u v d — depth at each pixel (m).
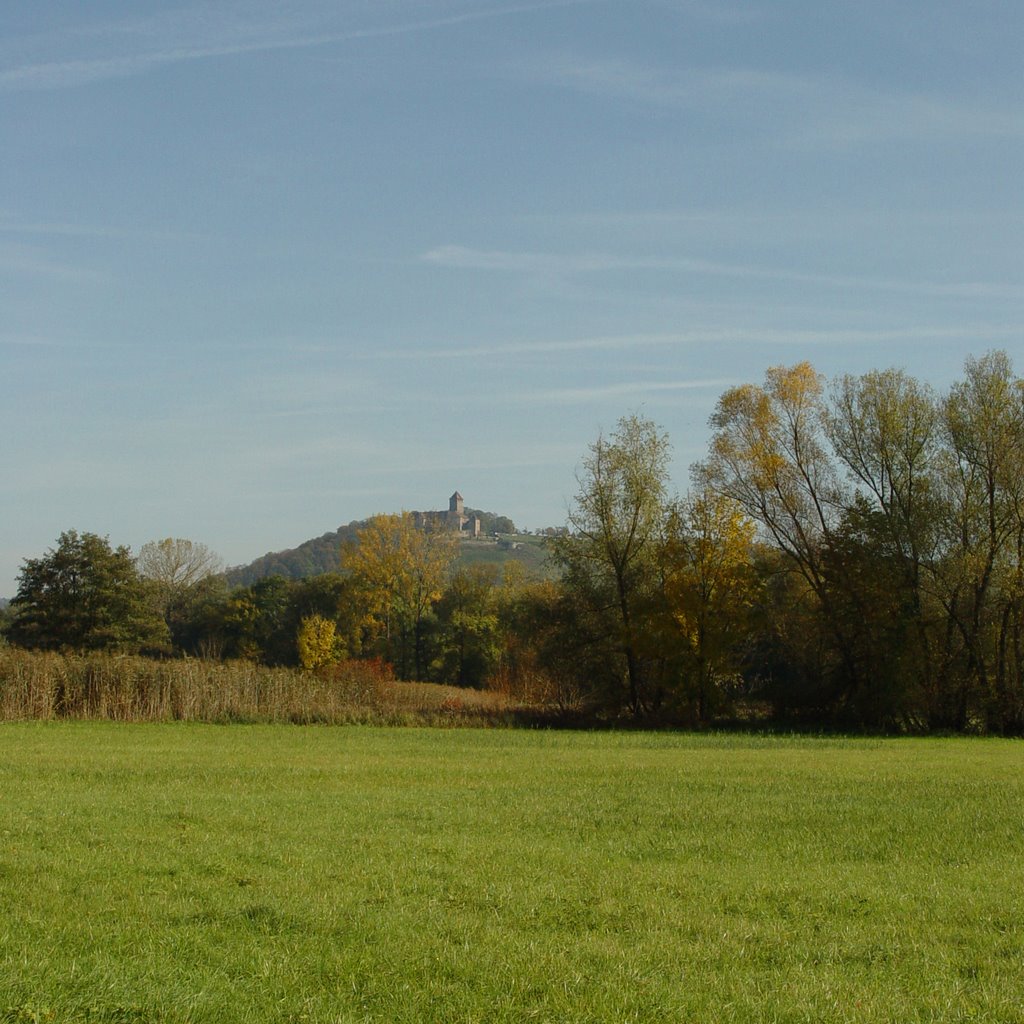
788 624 64.38
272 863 15.20
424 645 105.94
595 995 9.63
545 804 22.89
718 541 59.34
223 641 108.38
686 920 12.67
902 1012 9.58
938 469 59.81
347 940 11.20
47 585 83.25
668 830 19.83
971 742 49.12
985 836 19.69
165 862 14.84
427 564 103.19
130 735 41.78
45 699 48.81
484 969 10.27
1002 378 58.34
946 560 59.09
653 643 59.25
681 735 50.41
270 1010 8.96
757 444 60.16
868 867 16.80
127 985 9.21
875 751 41.56
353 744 40.38
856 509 59.28
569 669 63.28
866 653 57.94
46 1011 8.48
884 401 59.62
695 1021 9.16
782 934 12.22
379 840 17.41
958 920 13.23
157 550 121.38
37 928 11.22
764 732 54.06
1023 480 57.25
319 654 92.81
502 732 49.38
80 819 18.50
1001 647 58.31
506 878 14.73
